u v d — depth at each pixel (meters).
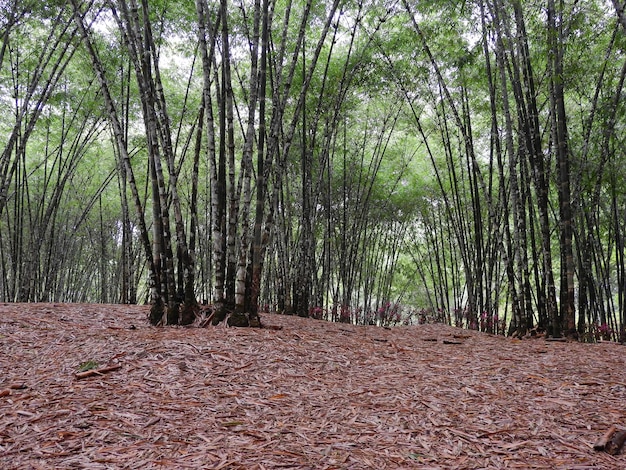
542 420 2.83
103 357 3.75
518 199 6.93
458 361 4.45
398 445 2.51
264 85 5.32
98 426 2.63
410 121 10.02
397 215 12.27
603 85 6.98
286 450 2.42
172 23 8.41
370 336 6.02
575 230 7.10
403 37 8.47
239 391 3.21
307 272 9.19
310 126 9.43
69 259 13.99
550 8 5.75
